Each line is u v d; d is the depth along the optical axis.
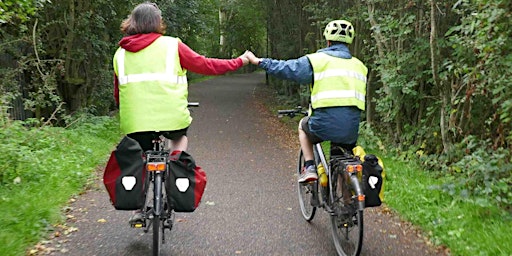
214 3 31.55
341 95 4.34
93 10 12.45
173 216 4.79
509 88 5.39
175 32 21.91
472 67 6.41
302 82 4.43
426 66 8.35
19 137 7.72
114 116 15.26
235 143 11.34
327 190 4.72
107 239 4.74
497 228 4.71
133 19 3.99
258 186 7.15
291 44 18.98
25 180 6.31
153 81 3.88
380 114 9.63
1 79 9.91
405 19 8.36
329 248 4.66
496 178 5.67
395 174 7.33
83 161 7.93
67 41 11.98
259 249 4.61
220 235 4.98
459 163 6.11
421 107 8.73
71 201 5.96
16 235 4.43
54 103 12.35
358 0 10.06
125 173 3.75
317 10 12.12
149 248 4.54
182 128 3.95
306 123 4.82
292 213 5.78
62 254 4.32
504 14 5.04
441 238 4.71
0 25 8.86
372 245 4.67
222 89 27.27
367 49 10.23
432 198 5.91
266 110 18.14
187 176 3.90
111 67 14.74
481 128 7.11
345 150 4.56
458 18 7.82
